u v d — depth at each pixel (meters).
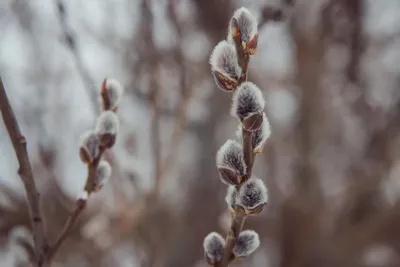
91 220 3.95
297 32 5.17
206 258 1.54
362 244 6.54
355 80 5.51
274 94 6.48
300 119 6.11
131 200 3.65
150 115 3.58
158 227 3.78
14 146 1.76
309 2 4.89
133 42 3.63
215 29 3.83
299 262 6.70
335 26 4.98
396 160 5.81
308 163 6.23
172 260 5.82
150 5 3.47
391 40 5.60
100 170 1.83
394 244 6.53
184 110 3.67
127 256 4.41
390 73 5.70
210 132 6.59
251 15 1.38
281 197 6.67
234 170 1.40
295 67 5.73
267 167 6.75
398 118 5.64
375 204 6.40
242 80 1.38
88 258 4.20
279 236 6.80
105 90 1.84
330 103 5.91
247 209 1.41
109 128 1.82
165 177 4.11
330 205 6.43
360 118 5.84
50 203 3.95
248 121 1.35
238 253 1.53
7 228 3.23
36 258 1.77
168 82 3.65
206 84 4.34
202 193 6.58
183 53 3.66
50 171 3.92
